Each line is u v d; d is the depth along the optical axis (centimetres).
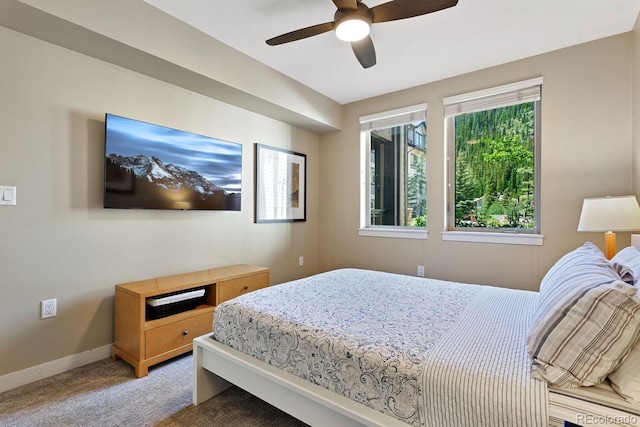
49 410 170
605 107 252
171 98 265
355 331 140
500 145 309
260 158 344
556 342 104
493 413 97
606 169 252
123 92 237
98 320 228
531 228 294
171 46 226
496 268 302
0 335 188
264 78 297
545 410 92
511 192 304
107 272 232
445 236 330
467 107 316
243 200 330
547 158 276
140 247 250
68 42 201
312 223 420
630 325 97
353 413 117
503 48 268
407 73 315
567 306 107
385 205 386
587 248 178
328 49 271
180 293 236
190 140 275
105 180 223
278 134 368
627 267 146
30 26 184
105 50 211
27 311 198
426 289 214
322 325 146
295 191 391
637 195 230
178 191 267
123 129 232
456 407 102
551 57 273
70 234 214
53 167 206
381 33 244
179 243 275
